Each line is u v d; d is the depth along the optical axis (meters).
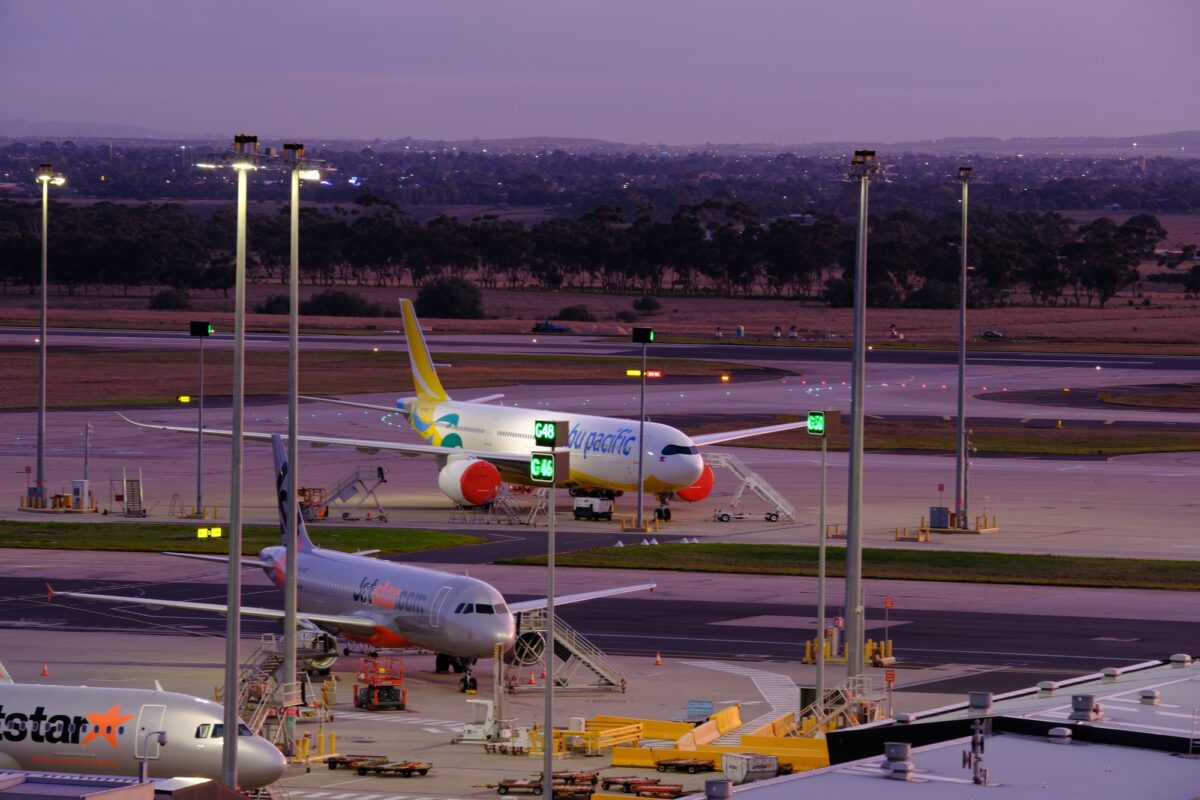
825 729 91.38
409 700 106.38
